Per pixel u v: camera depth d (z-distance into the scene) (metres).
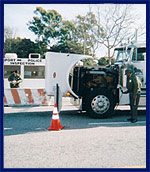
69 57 8.07
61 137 5.59
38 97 11.52
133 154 4.44
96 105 7.81
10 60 15.32
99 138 5.50
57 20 33.81
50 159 4.18
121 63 8.83
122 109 10.28
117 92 8.09
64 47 32.41
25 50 34.44
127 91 7.86
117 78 8.16
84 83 8.14
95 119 7.86
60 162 4.04
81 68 8.24
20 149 4.71
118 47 9.41
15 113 9.16
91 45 26.86
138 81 7.22
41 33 33.66
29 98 11.43
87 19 26.34
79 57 8.12
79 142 5.18
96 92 7.78
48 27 33.50
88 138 5.50
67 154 4.43
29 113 9.17
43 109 10.25
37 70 15.82
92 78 8.09
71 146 4.90
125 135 5.76
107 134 5.86
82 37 28.34
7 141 5.27
